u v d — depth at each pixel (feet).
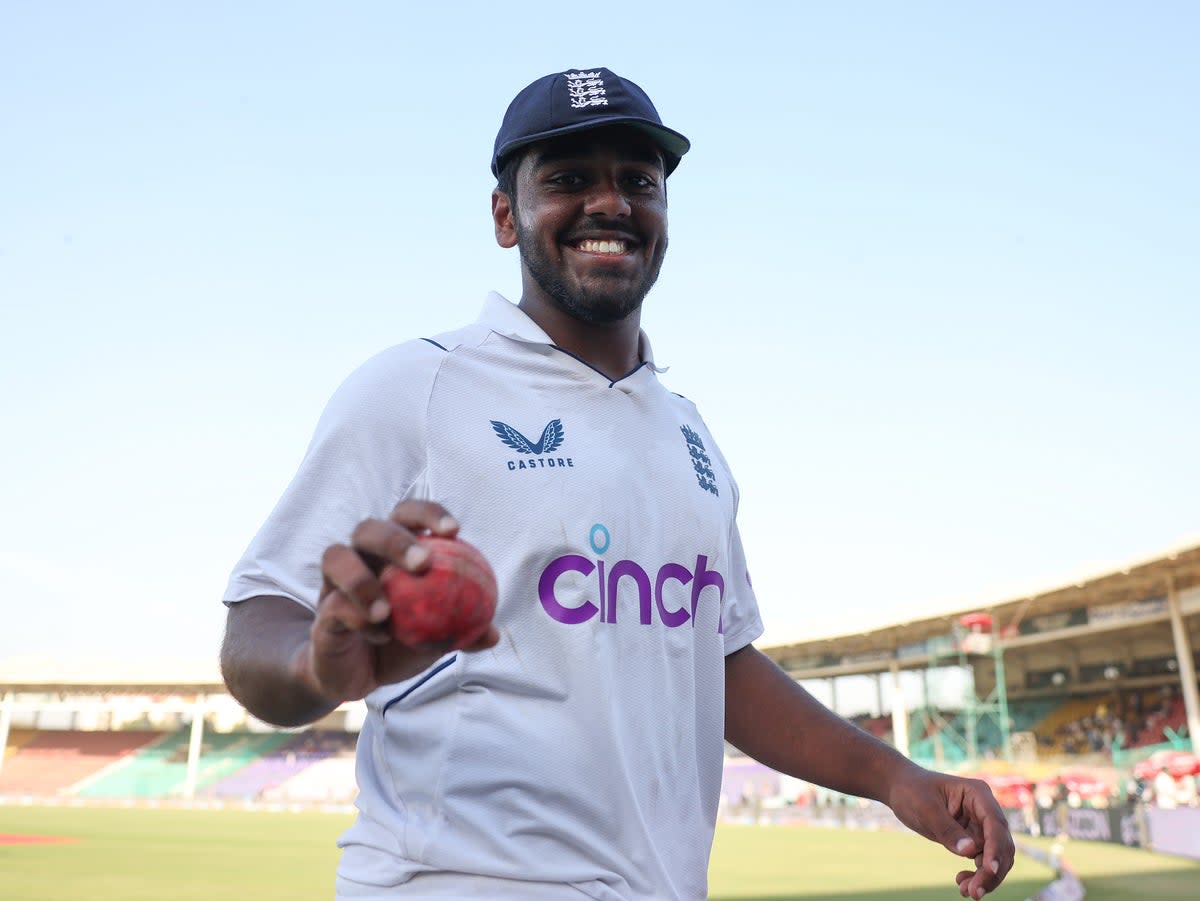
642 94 7.33
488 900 5.66
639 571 6.53
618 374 7.45
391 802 6.17
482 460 6.28
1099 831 75.10
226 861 52.49
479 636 4.13
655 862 6.09
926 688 153.69
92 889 39.04
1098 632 124.88
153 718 198.70
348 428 6.24
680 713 6.64
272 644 5.03
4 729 182.80
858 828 102.89
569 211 7.03
